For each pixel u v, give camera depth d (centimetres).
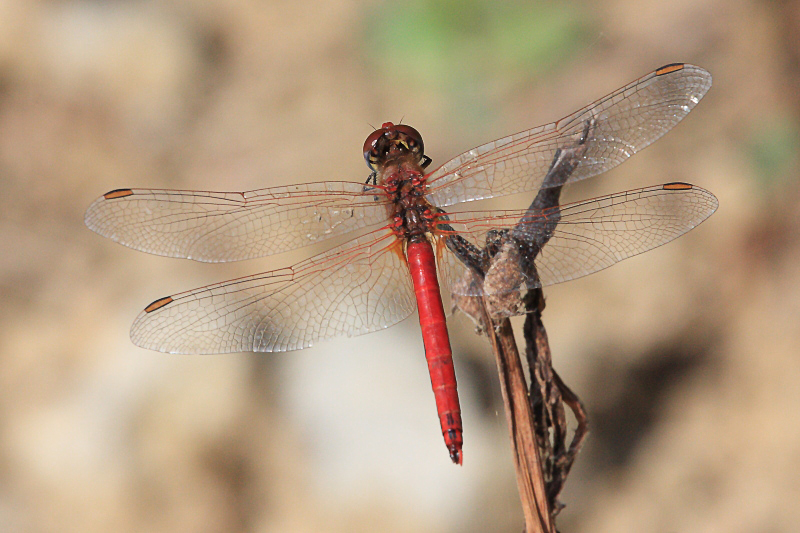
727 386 93
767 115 94
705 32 94
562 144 87
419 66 101
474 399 91
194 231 88
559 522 92
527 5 98
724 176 94
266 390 91
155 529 91
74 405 92
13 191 104
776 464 92
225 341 87
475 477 91
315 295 87
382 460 91
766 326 93
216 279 94
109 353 93
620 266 94
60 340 93
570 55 97
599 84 94
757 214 93
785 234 93
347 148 101
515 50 98
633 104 87
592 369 93
